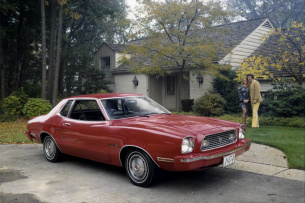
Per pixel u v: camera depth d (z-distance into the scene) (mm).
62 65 26016
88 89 22500
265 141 7785
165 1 13805
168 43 13953
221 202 4062
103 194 4484
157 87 21016
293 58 13281
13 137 10023
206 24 13453
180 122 4969
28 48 23031
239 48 17875
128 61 14250
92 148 5391
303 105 11656
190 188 4660
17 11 19891
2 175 5617
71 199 4301
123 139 4812
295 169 5512
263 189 4527
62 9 17844
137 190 4625
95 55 24219
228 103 14891
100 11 24672
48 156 6664
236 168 5715
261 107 13344
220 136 4727
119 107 5621
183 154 4242
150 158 4574
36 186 4918
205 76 17000
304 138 8055
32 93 21688
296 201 4031
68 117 6098
